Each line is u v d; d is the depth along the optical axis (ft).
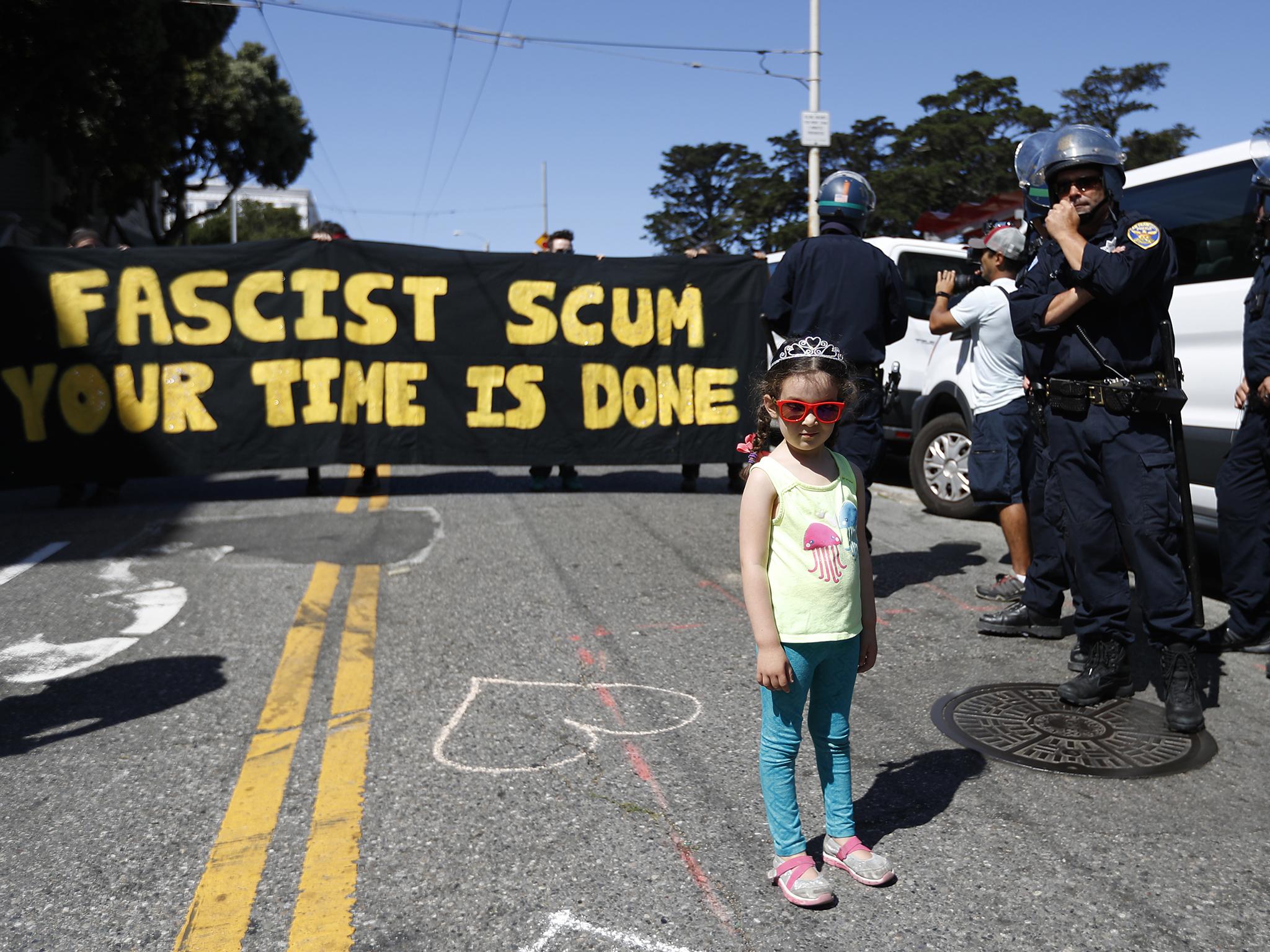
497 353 27.14
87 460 25.49
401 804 9.99
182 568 19.08
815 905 8.19
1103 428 12.16
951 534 22.85
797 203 178.60
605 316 27.50
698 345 27.81
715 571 18.89
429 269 26.84
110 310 25.53
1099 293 11.66
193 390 25.93
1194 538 12.28
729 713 12.23
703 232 229.25
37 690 13.15
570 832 9.45
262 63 111.34
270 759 11.05
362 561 19.56
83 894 8.53
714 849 9.15
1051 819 9.74
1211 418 17.04
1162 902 8.36
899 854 9.10
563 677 13.50
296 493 27.22
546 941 7.80
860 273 16.19
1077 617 12.82
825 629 8.29
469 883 8.61
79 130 68.18
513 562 19.47
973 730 11.85
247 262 26.11
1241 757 11.12
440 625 15.69
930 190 158.40
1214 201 17.29
